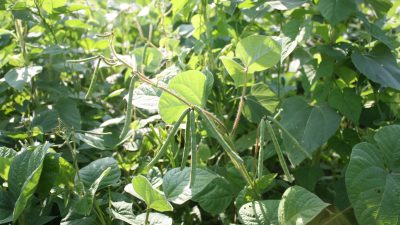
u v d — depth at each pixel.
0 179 0.68
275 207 0.58
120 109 0.95
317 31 0.84
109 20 1.11
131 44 1.23
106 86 1.01
